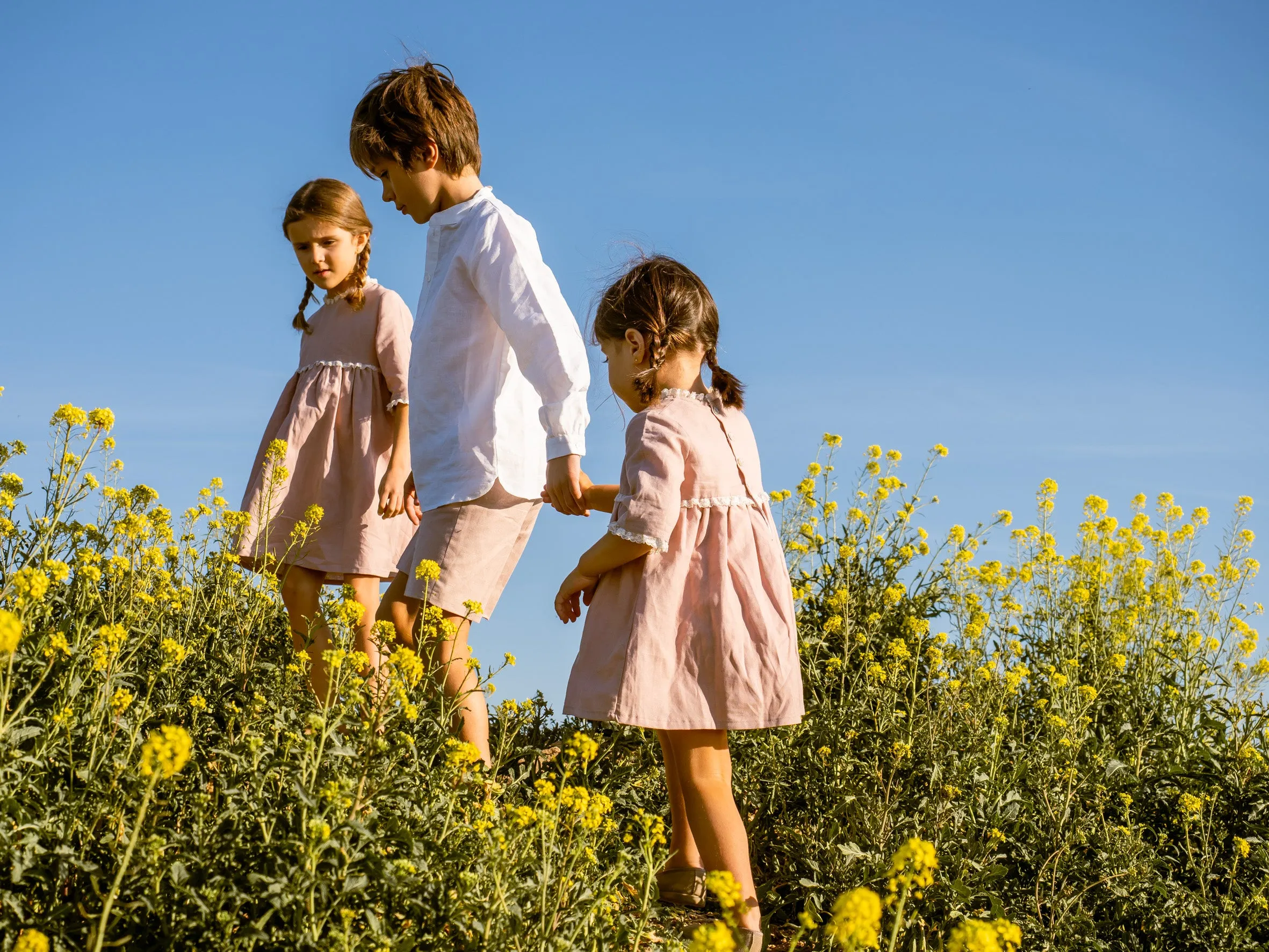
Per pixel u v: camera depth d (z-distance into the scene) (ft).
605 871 9.37
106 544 11.86
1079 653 18.06
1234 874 11.43
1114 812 12.96
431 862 7.24
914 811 11.39
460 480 10.80
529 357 10.43
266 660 12.08
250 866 6.53
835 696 14.74
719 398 10.53
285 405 13.79
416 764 8.41
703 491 9.89
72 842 6.66
